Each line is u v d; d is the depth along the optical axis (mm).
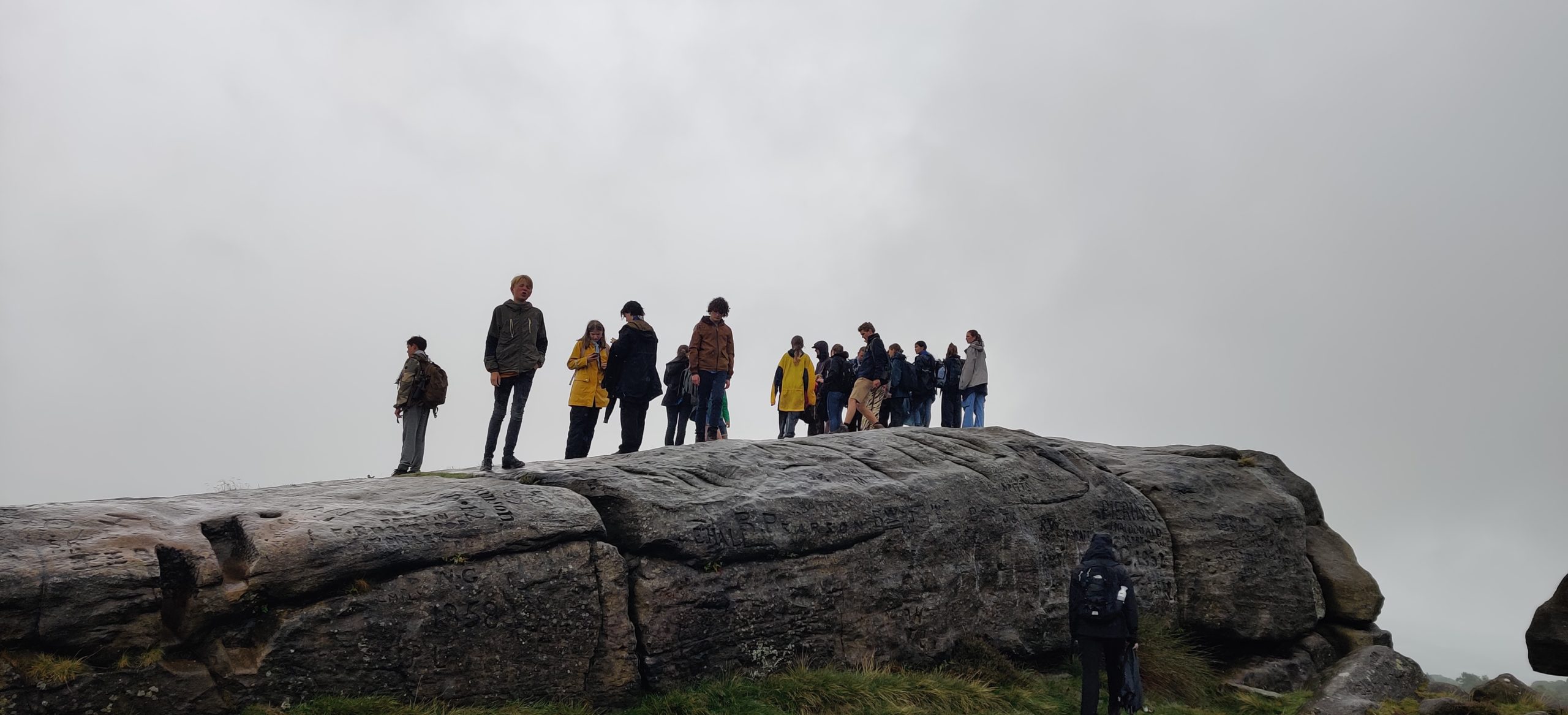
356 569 8055
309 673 7746
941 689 10125
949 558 11508
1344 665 12648
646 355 13555
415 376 12875
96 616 7125
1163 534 13336
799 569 10422
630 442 13562
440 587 8391
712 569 9898
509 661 8578
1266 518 13977
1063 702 10695
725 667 9742
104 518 7816
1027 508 12438
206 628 7574
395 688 8047
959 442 13289
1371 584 14203
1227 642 13391
